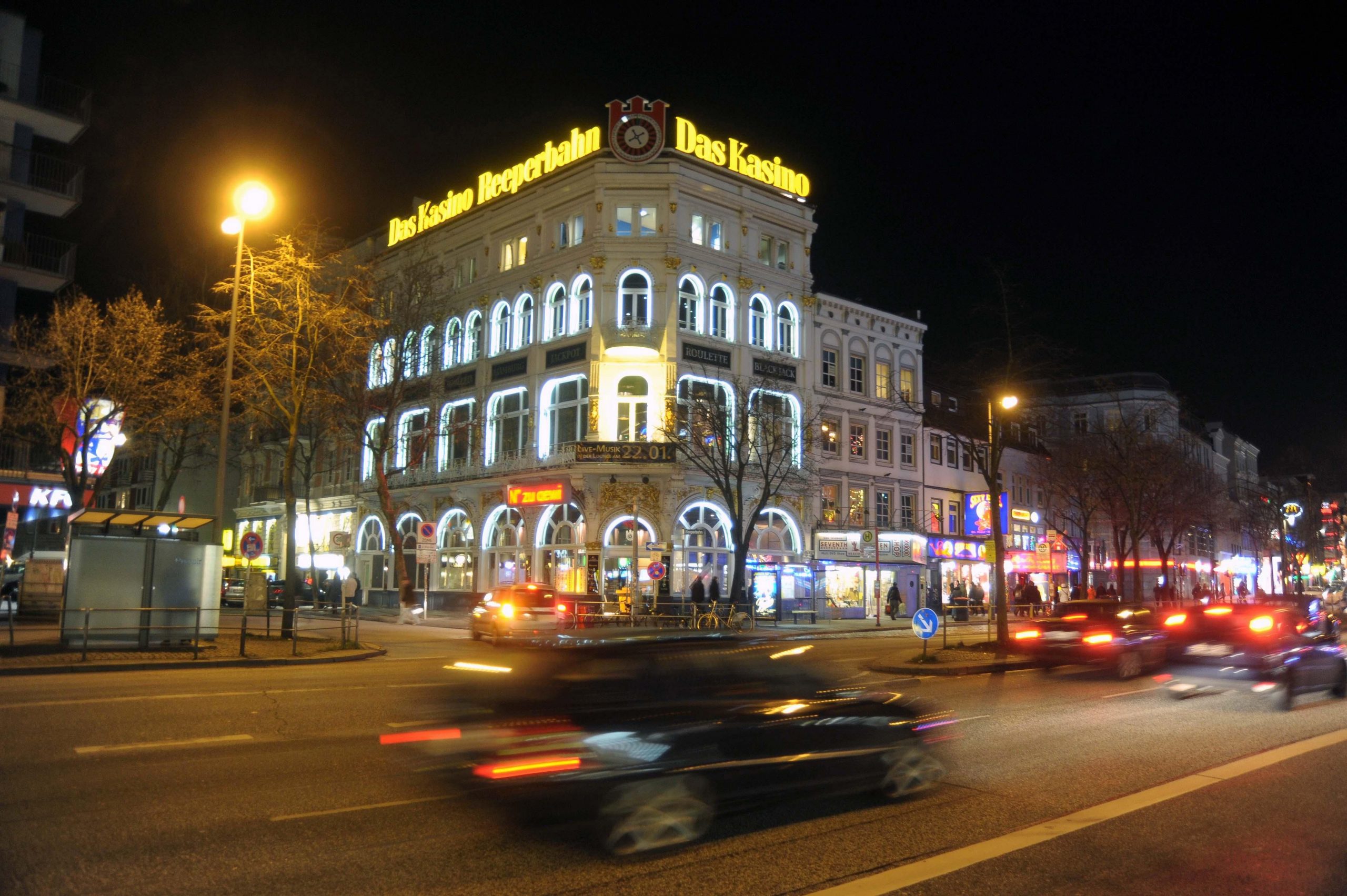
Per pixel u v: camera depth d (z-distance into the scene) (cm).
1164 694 1662
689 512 4019
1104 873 648
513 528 4281
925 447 5122
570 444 3997
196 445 4825
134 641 2019
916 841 720
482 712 713
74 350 3284
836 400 4622
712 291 4200
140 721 1188
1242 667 1830
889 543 4753
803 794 775
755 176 4459
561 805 672
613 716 695
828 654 2462
